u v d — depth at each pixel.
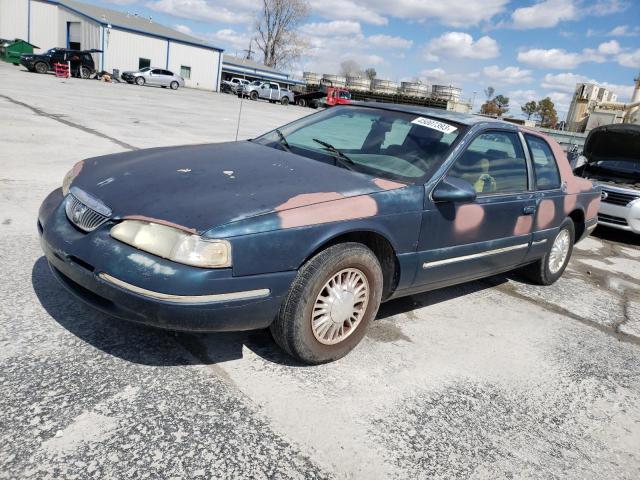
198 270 2.38
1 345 2.71
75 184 2.97
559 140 15.92
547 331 4.06
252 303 2.56
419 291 3.59
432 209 3.29
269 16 75.31
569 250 5.18
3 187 5.79
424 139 3.64
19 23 45.72
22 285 3.41
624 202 7.69
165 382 2.61
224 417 2.43
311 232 2.67
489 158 3.86
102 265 2.45
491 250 3.93
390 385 2.93
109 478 1.98
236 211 2.54
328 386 2.81
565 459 2.56
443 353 3.41
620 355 3.83
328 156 3.54
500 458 2.48
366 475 2.22
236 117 20.58
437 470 2.33
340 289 2.90
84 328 2.98
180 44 46.47
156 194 2.66
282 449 2.29
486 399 2.95
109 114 14.50
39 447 2.08
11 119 10.76
